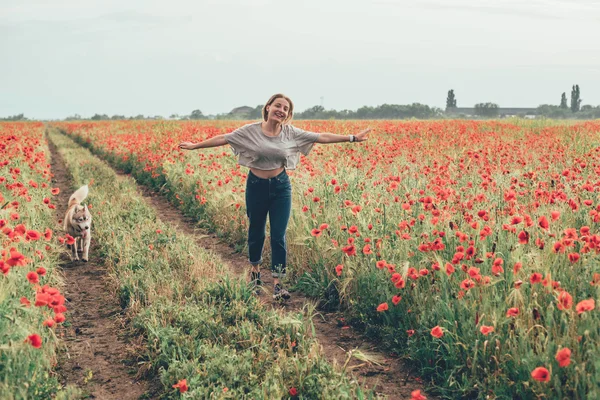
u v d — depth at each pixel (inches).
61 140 1250.6
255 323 173.9
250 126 202.4
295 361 137.0
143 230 285.3
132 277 209.6
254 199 206.5
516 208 207.2
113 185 464.1
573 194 237.0
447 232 184.5
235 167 416.8
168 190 451.2
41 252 217.3
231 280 202.4
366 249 181.6
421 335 155.8
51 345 151.3
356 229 186.9
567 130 676.7
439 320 151.2
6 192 299.4
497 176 293.1
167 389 135.4
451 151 478.9
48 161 681.6
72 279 236.1
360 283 187.8
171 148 539.8
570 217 197.5
